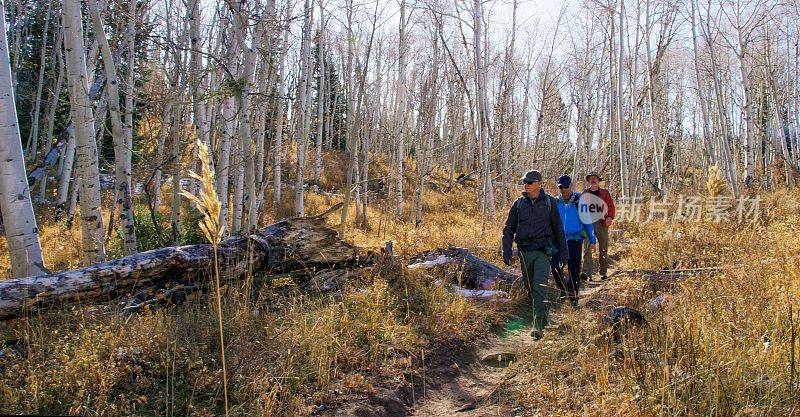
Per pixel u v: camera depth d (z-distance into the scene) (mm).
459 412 3684
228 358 3764
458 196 24422
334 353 4152
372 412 3531
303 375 3770
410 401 3807
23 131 23375
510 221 5434
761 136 26969
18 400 2980
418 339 4727
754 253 6895
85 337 3672
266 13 9273
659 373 3316
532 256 5250
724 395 2994
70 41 6289
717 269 6098
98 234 6512
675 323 3986
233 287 5074
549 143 28359
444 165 35000
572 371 3969
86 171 6414
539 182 5293
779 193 16203
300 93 15203
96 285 4469
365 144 17547
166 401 3082
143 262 4758
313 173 25391
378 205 21422
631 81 20531
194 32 9570
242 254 5496
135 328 4023
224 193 9633
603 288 6555
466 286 6902
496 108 19344
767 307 4305
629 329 4168
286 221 6328
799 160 25500
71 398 3074
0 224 11953
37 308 4145
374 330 4590
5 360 3432
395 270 6117
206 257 5160
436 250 7449
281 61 15008
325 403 3566
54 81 18750
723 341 3660
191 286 5160
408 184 25781
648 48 18641
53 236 11961
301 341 4129
